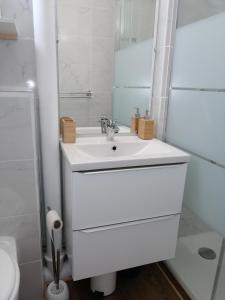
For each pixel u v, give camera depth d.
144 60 1.63
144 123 1.57
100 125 1.62
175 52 1.49
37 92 1.31
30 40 1.25
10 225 1.27
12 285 0.90
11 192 1.22
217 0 1.14
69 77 1.49
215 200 1.25
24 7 1.21
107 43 1.52
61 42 1.42
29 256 1.35
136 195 1.21
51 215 1.24
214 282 1.33
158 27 1.54
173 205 1.32
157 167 1.21
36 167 1.23
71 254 1.29
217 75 1.17
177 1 1.43
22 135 1.16
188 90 1.39
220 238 1.26
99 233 1.20
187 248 1.56
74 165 1.06
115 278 1.46
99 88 1.58
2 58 1.24
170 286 1.53
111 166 1.13
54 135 1.34
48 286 1.38
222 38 1.12
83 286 1.50
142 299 1.43
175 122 1.54
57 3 1.35
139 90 1.70
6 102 1.10
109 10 1.47
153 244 1.35
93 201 1.14
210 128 1.24
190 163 1.43
